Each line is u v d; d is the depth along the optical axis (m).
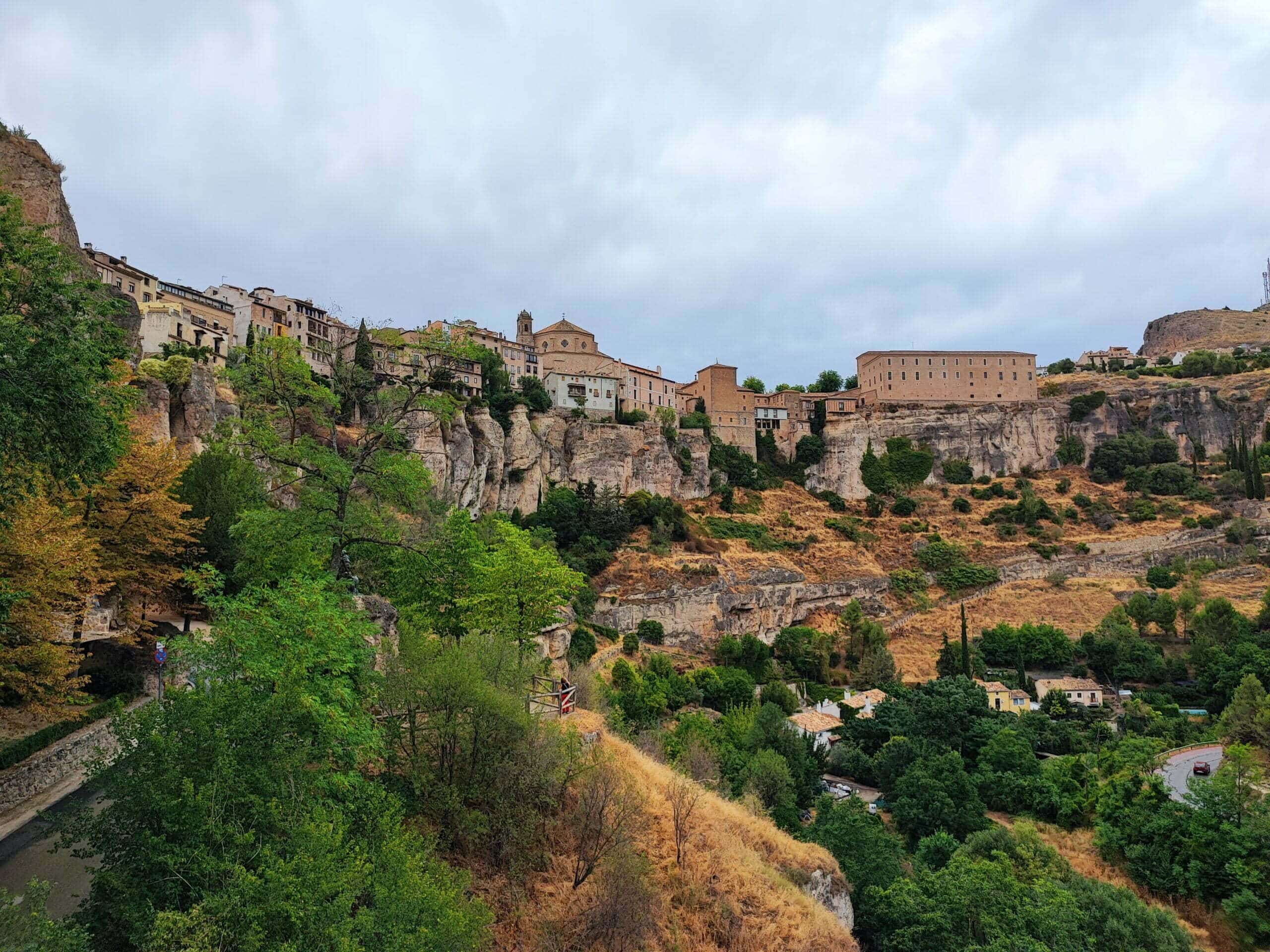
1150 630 99.44
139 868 13.77
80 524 29.97
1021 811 55.62
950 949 32.16
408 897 14.43
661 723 62.66
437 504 42.16
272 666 17.06
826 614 105.75
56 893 18.03
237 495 41.06
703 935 23.39
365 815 17.34
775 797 47.28
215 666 17.75
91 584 28.61
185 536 34.47
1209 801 42.03
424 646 23.11
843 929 27.39
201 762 14.84
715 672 79.25
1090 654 92.44
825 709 79.75
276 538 28.86
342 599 24.36
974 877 34.66
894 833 51.34
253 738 15.47
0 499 18.58
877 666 88.81
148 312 73.62
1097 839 46.62
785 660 93.75
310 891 13.02
